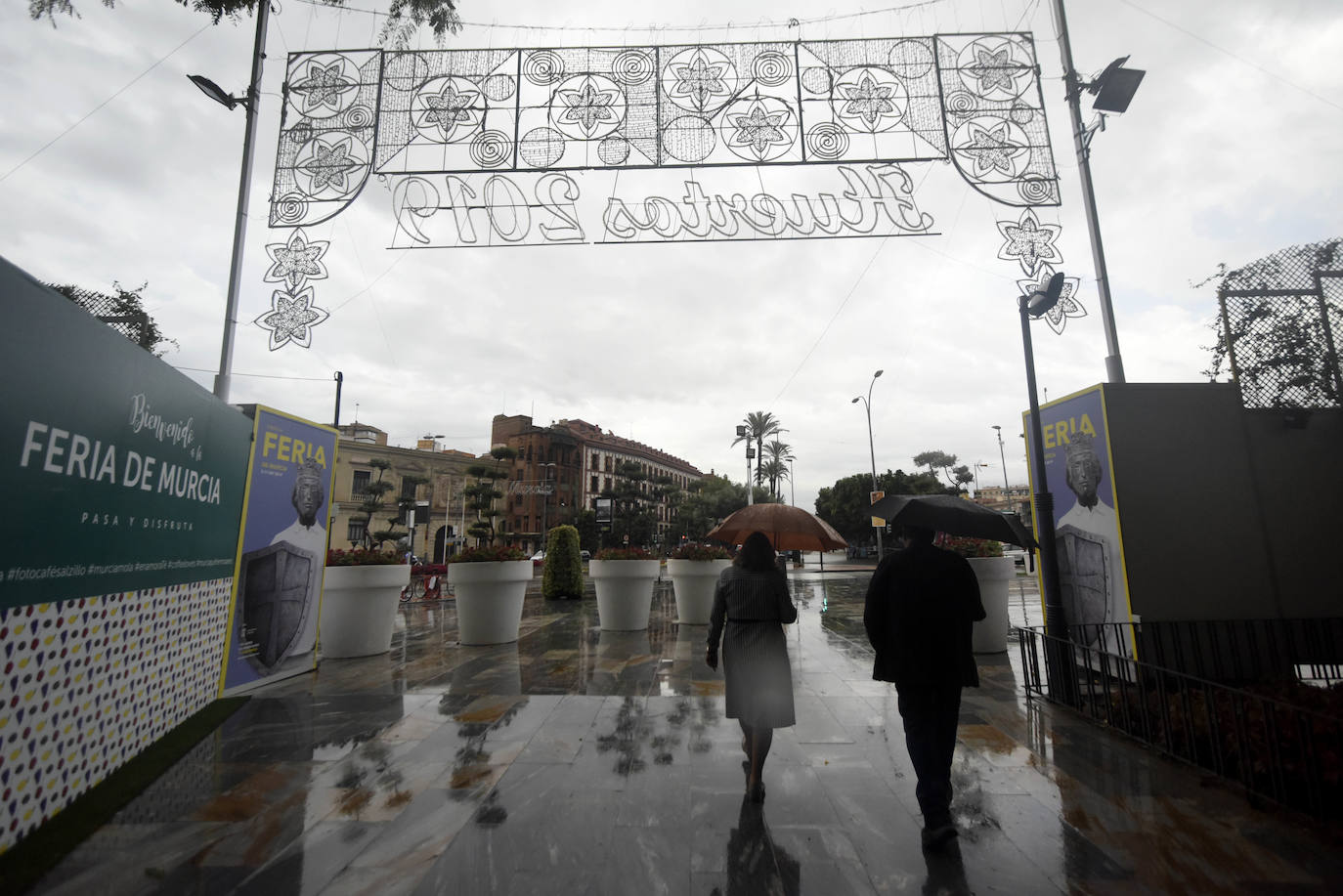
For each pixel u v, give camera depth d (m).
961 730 4.66
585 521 57.88
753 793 3.32
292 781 3.65
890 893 2.47
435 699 5.59
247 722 4.86
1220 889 2.48
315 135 6.95
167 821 3.12
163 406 4.30
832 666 7.05
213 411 5.16
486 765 3.90
